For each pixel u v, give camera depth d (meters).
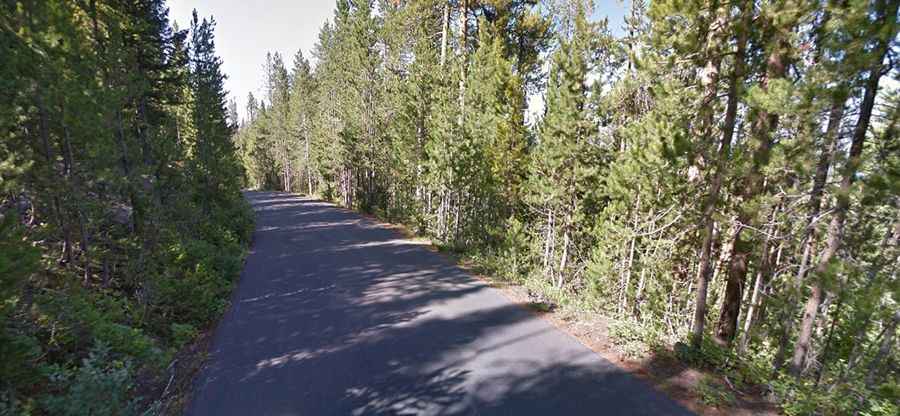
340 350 7.80
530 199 15.80
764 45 7.45
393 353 7.68
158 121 16.38
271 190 70.62
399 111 25.36
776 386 6.00
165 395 6.07
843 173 5.85
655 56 8.70
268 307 10.43
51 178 8.51
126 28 12.99
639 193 11.09
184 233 13.83
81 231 9.32
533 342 8.22
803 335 6.90
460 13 21.95
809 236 7.50
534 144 18.98
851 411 5.49
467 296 11.48
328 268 14.85
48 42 7.90
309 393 6.19
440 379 6.66
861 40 5.12
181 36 17.88
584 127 13.68
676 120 8.93
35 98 7.93
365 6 31.44
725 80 8.39
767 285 8.88
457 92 19.09
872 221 6.78
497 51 18.97
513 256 14.59
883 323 6.85
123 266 10.28
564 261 15.29
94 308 7.19
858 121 5.90
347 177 39.78
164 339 8.18
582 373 6.87
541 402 5.96
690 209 9.41
